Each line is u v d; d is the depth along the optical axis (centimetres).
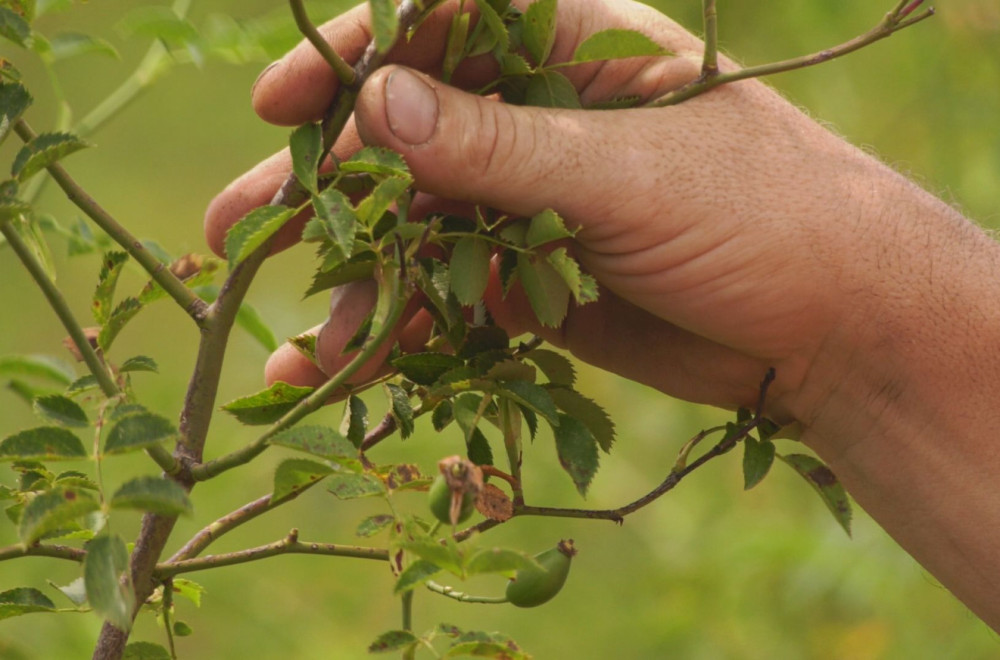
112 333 74
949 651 132
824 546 132
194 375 73
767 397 81
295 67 77
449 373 74
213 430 122
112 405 70
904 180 80
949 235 79
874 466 81
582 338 83
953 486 80
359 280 75
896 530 82
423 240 71
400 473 71
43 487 74
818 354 79
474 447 75
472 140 73
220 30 84
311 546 74
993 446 79
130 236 73
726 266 77
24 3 72
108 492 110
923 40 143
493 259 83
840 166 79
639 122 76
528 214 75
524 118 74
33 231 75
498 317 84
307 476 71
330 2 90
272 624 136
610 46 74
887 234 78
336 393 77
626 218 76
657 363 82
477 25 74
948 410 79
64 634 101
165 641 136
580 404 75
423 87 73
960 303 79
